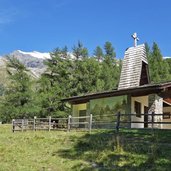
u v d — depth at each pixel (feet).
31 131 99.96
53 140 78.38
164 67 265.95
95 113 109.81
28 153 67.82
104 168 55.06
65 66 180.75
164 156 58.08
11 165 59.00
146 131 81.41
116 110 104.17
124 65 114.42
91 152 64.90
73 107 121.08
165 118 107.86
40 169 56.59
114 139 70.59
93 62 188.55
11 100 173.99
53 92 171.94
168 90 99.60
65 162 59.88
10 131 103.96
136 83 108.99
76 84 181.88
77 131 91.09
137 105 104.47
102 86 187.01
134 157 59.00
